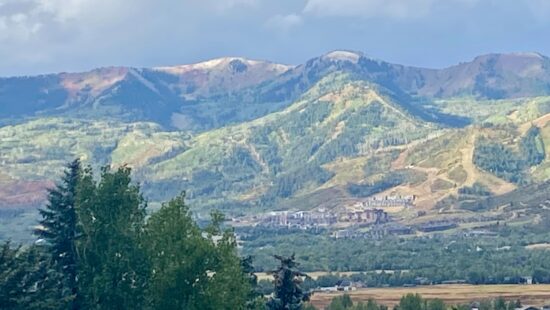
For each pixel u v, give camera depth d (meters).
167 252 130.38
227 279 130.00
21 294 115.25
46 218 134.38
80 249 131.38
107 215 132.62
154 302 129.25
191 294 129.12
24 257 119.19
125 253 130.62
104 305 128.88
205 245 130.12
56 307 117.69
